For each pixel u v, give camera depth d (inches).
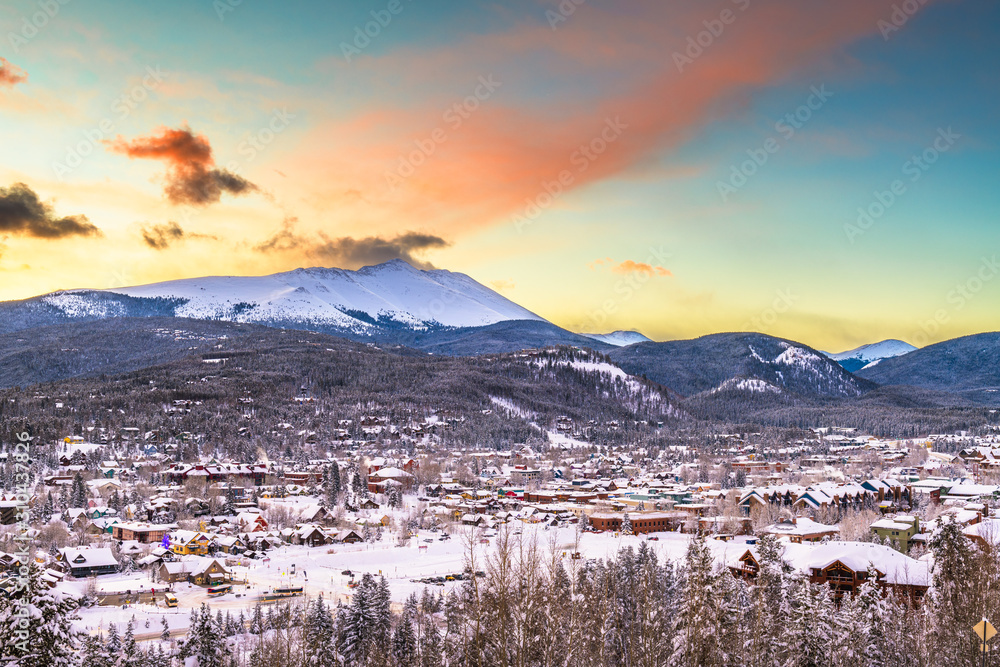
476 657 2472.9
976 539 4175.7
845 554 5506.9
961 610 3449.8
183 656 4739.2
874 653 3398.1
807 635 3422.7
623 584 4276.6
